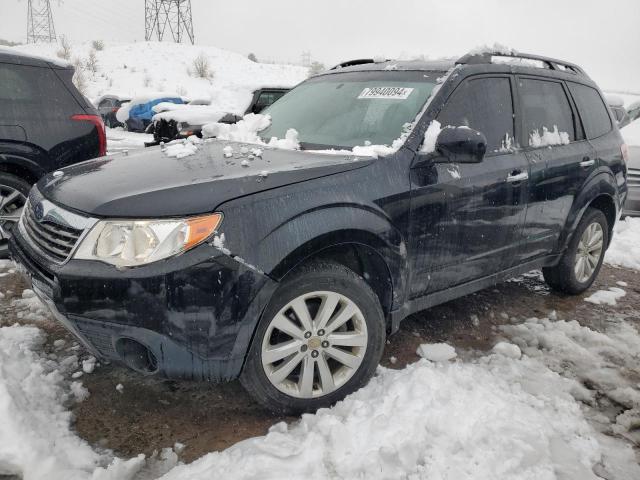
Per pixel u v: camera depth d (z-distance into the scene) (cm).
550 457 238
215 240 225
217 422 262
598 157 423
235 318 231
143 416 263
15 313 365
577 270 435
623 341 370
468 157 281
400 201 279
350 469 219
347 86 366
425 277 306
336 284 259
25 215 288
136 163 283
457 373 293
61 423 251
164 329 223
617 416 279
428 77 335
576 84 430
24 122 451
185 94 3083
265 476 212
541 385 298
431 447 232
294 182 249
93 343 232
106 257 223
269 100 1080
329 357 274
